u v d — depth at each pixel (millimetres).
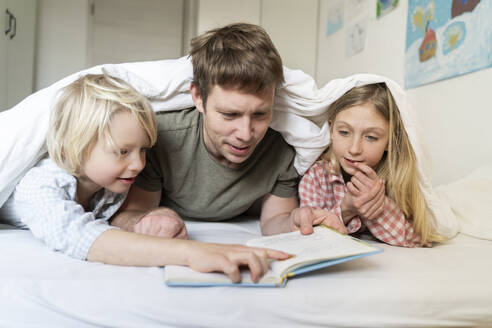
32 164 828
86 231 639
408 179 879
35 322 472
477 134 1373
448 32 1523
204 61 785
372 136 865
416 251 782
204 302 491
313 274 590
